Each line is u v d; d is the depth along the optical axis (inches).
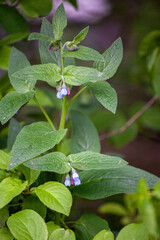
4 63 33.1
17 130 27.4
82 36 23.2
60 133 23.1
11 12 34.6
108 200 40.1
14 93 24.3
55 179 25.1
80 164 22.7
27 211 22.7
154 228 19.5
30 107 43.3
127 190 24.2
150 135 54.9
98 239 22.4
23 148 22.4
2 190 22.9
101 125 46.6
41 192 22.7
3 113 23.5
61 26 23.2
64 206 22.3
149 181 24.2
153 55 38.3
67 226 26.1
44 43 26.0
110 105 23.9
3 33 52.7
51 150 26.6
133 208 31.3
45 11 34.9
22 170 23.9
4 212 23.5
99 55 23.1
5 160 24.3
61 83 23.2
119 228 33.6
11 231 22.1
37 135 23.0
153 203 19.7
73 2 38.1
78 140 27.3
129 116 51.9
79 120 27.8
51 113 41.3
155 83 37.3
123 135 46.7
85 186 25.0
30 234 22.1
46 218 25.8
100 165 22.5
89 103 47.1
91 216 26.4
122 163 22.3
